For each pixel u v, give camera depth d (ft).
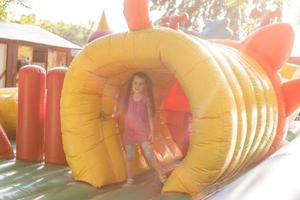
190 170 9.52
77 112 10.78
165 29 10.03
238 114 9.57
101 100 11.14
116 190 10.55
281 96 13.78
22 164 13.09
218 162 9.25
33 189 10.44
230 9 52.31
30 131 13.41
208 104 9.21
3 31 34.78
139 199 9.68
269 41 14.21
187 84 9.55
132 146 10.94
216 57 10.03
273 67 14.23
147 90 10.89
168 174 11.53
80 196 10.02
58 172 12.17
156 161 10.83
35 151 13.47
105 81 10.96
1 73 32.76
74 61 10.84
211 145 9.20
